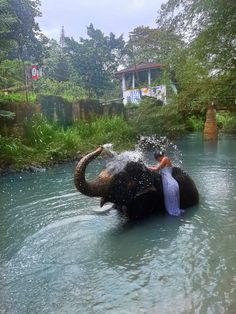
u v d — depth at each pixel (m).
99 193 5.98
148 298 3.98
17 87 19.33
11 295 4.15
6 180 10.48
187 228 6.05
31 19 19.75
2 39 14.11
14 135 13.94
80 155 14.18
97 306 3.88
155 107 20.91
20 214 7.14
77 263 4.90
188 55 13.62
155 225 6.24
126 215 6.64
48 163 12.73
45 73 40.00
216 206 7.21
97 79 40.97
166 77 16.94
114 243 5.52
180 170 7.25
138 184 6.52
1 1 13.34
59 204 7.75
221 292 4.02
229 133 26.42
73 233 5.98
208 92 14.25
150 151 17.67
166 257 4.97
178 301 3.89
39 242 5.65
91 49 40.78
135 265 4.77
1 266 4.88
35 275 4.60
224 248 5.15
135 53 37.28
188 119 27.47
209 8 10.81
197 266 4.65
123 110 22.83
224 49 11.91
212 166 12.21
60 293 4.16
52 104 16.59
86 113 19.27
